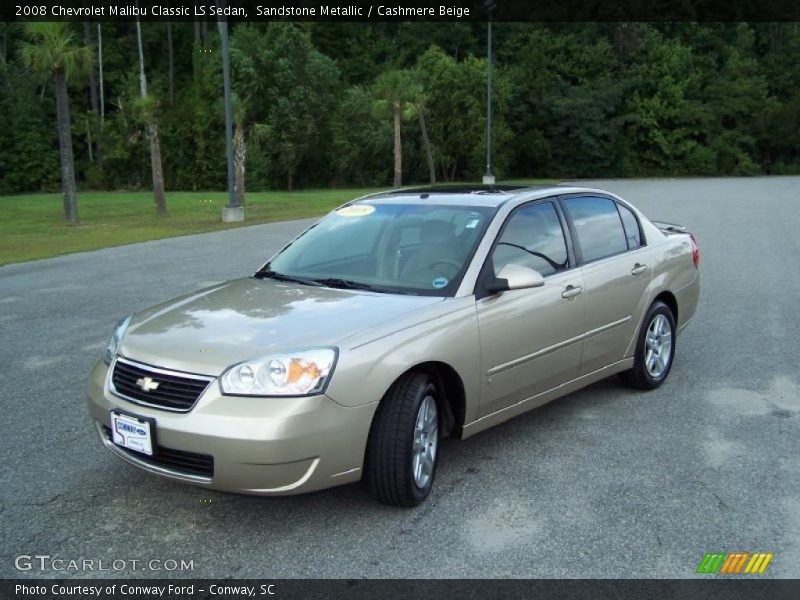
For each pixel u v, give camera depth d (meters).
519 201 4.85
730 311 8.79
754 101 74.81
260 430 3.30
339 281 4.50
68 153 22.53
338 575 3.23
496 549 3.44
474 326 4.10
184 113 59.06
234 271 12.12
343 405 3.47
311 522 3.71
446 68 60.56
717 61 79.81
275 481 3.37
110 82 67.94
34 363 6.71
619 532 3.59
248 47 60.28
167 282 11.09
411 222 4.80
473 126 60.38
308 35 61.97
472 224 4.59
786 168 76.38
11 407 5.50
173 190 58.66
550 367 4.72
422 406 3.85
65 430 5.02
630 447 4.67
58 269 12.54
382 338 3.68
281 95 58.78
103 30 67.44
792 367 6.45
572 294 4.81
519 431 4.96
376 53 76.31
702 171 71.38
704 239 15.94
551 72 69.88
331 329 3.70
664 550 3.43
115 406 3.66
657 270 5.75
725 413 5.29
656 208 24.91
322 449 3.43
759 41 84.62
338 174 62.38
